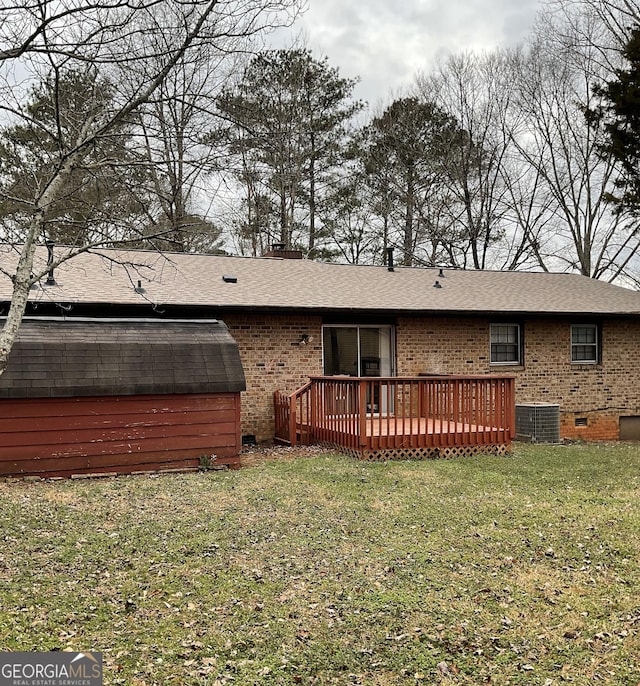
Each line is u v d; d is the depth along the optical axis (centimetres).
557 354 1633
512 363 1602
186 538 654
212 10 587
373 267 1788
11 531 658
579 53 2605
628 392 1708
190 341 1071
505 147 2914
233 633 463
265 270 1571
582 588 543
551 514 756
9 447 917
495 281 1819
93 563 582
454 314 1444
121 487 880
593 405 1666
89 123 615
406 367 1478
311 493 852
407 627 475
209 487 884
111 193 788
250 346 1332
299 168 2608
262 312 1294
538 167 2869
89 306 1138
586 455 1202
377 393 1470
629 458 1172
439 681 407
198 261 1563
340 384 1174
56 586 529
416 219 3019
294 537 665
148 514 740
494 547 642
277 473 987
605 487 908
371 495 845
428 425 1245
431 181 3009
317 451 1200
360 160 2947
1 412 913
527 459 1142
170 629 466
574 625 479
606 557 613
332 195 2875
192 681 402
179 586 539
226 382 1040
